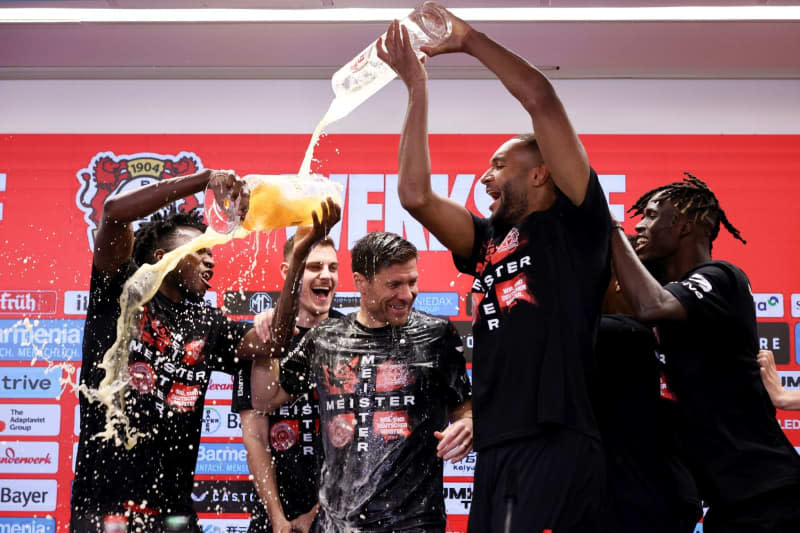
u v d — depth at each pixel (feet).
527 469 4.74
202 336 8.05
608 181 10.76
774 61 10.47
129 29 9.85
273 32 9.91
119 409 7.56
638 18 9.48
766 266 10.47
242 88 10.98
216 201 5.65
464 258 5.68
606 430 6.28
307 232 7.11
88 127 10.89
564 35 9.94
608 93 10.89
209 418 10.10
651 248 7.00
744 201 10.62
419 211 5.28
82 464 7.54
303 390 8.10
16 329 10.43
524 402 4.87
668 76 10.80
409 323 7.61
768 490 6.04
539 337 4.92
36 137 10.85
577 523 4.61
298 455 8.46
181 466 7.82
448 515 10.01
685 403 6.37
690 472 6.57
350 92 5.82
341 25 9.73
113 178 10.82
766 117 10.79
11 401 10.28
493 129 10.85
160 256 8.29
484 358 5.15
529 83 4.94
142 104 10.95
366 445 7.13
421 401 7.25
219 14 9.57
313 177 6.02
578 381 4.85
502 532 4.66
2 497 10.07
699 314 6.13
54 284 10.57
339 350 7.53
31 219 10.69
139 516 7.46
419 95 5.20
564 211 5.08
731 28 9.65
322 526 7.29
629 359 6.48
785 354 10.28
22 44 10.21
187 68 10.82
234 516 9.98
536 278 5.02
